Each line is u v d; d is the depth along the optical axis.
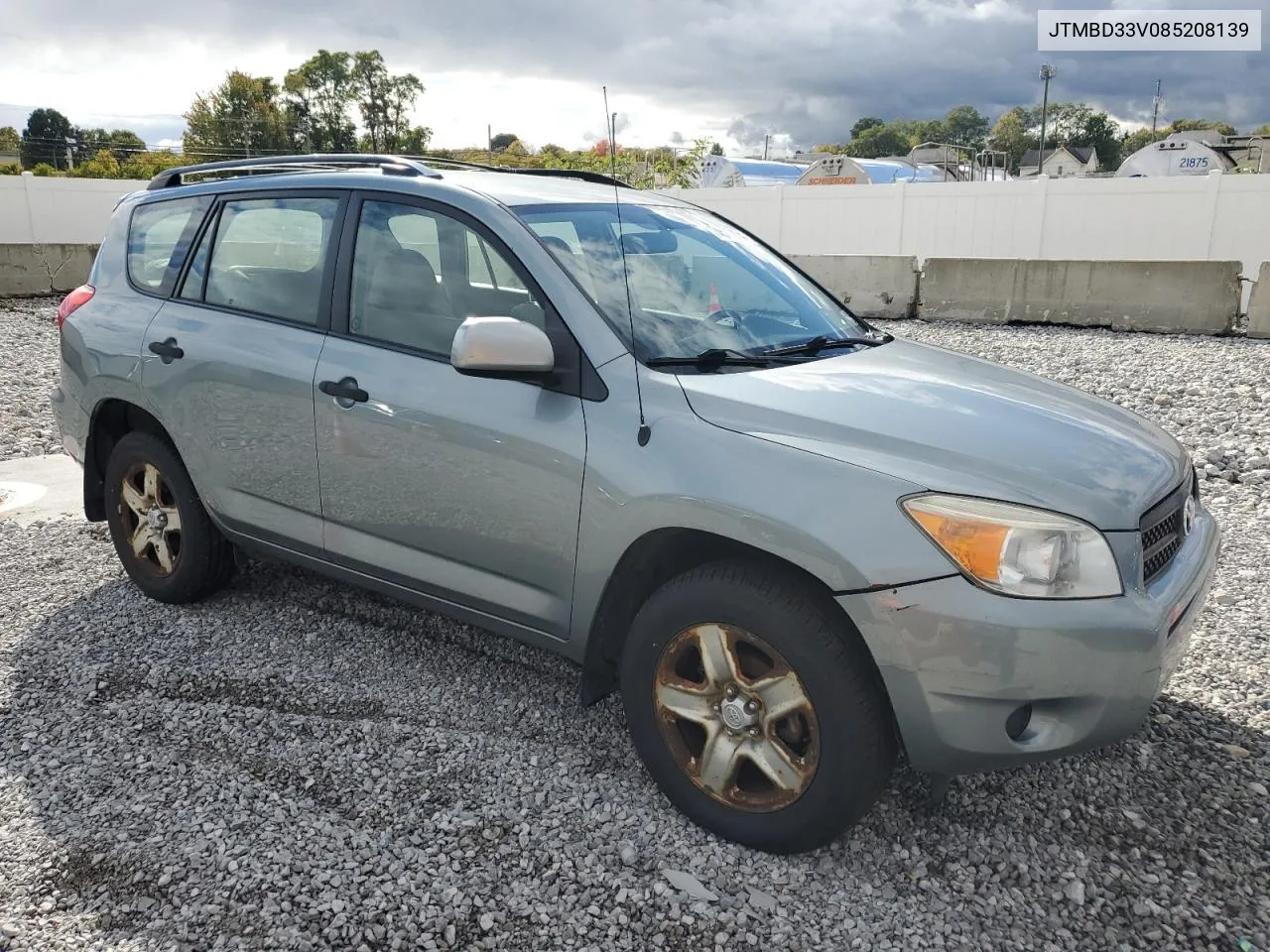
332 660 3.80
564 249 3.12
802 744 2.61
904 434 2.59
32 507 5.79
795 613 2.49
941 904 2.53
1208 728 3.37
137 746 3.19
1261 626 4.12
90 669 3.70
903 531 2.38
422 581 3.33
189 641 3.96
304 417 3.46
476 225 3.18
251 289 3.76
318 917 2.43
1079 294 12.93
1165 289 12.33
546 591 3.01
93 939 2.36
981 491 2.41
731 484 2.55
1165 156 32.97
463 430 3.04
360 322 3.40
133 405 4.13
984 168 39.12
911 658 2.37
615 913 2.47
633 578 2.88
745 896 2.54
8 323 13.19
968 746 2.41
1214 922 2.48
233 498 3.81
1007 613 2.31
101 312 4.22
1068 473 2.54
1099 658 2.35
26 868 2.60
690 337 3.05
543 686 3.63
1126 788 3.03
